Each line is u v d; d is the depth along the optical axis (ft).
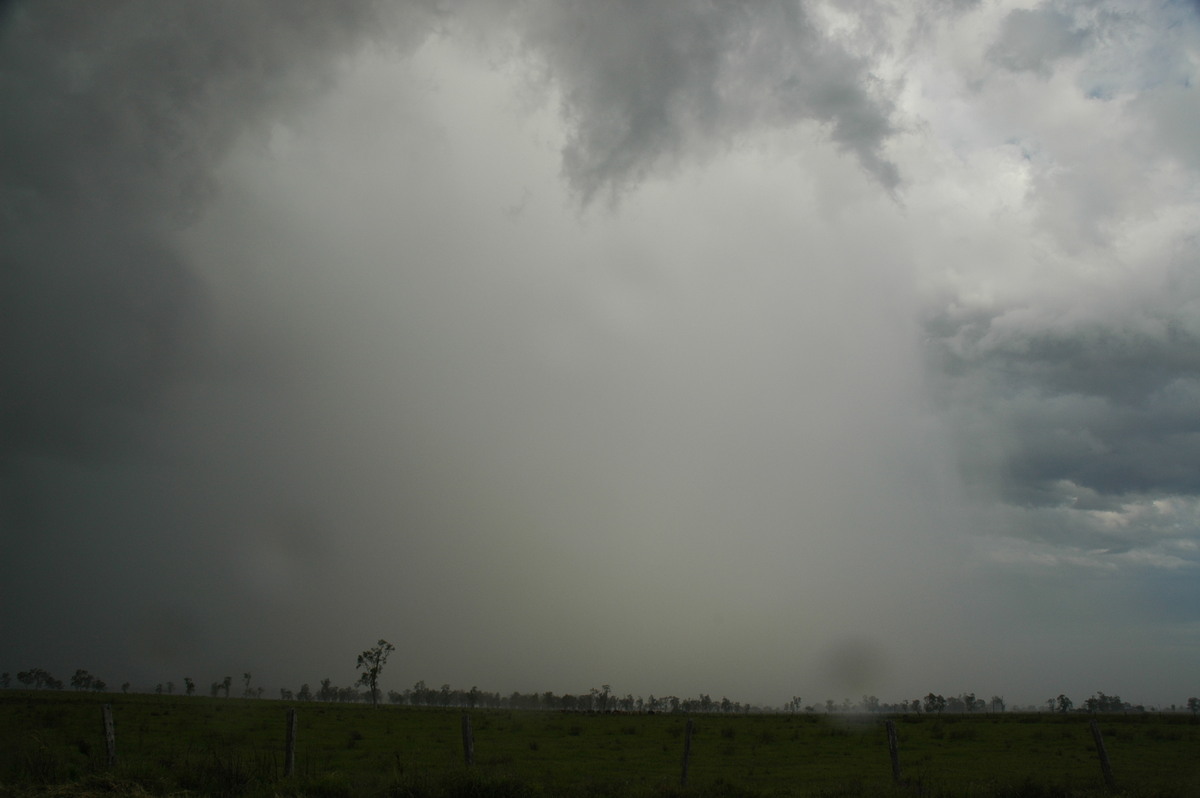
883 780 84.23
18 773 61.00
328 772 70.33
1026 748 137.18
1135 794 68.59
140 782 58.75
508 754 114.32
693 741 150.41
